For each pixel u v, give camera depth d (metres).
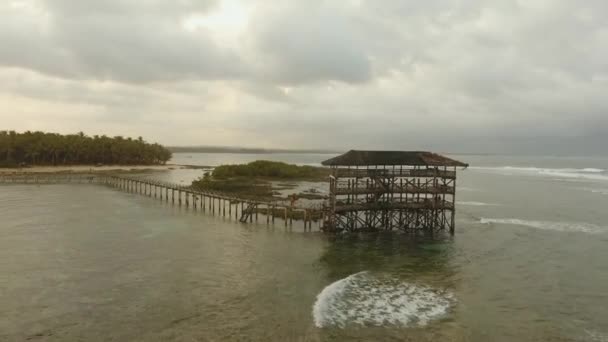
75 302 23.36
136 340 19.03
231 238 39.47
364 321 21.59
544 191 88.88
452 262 33.09
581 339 20.06
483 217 55.00
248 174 108.19
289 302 23.88
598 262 33.78
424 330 20.70
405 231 44.09
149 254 33.41
